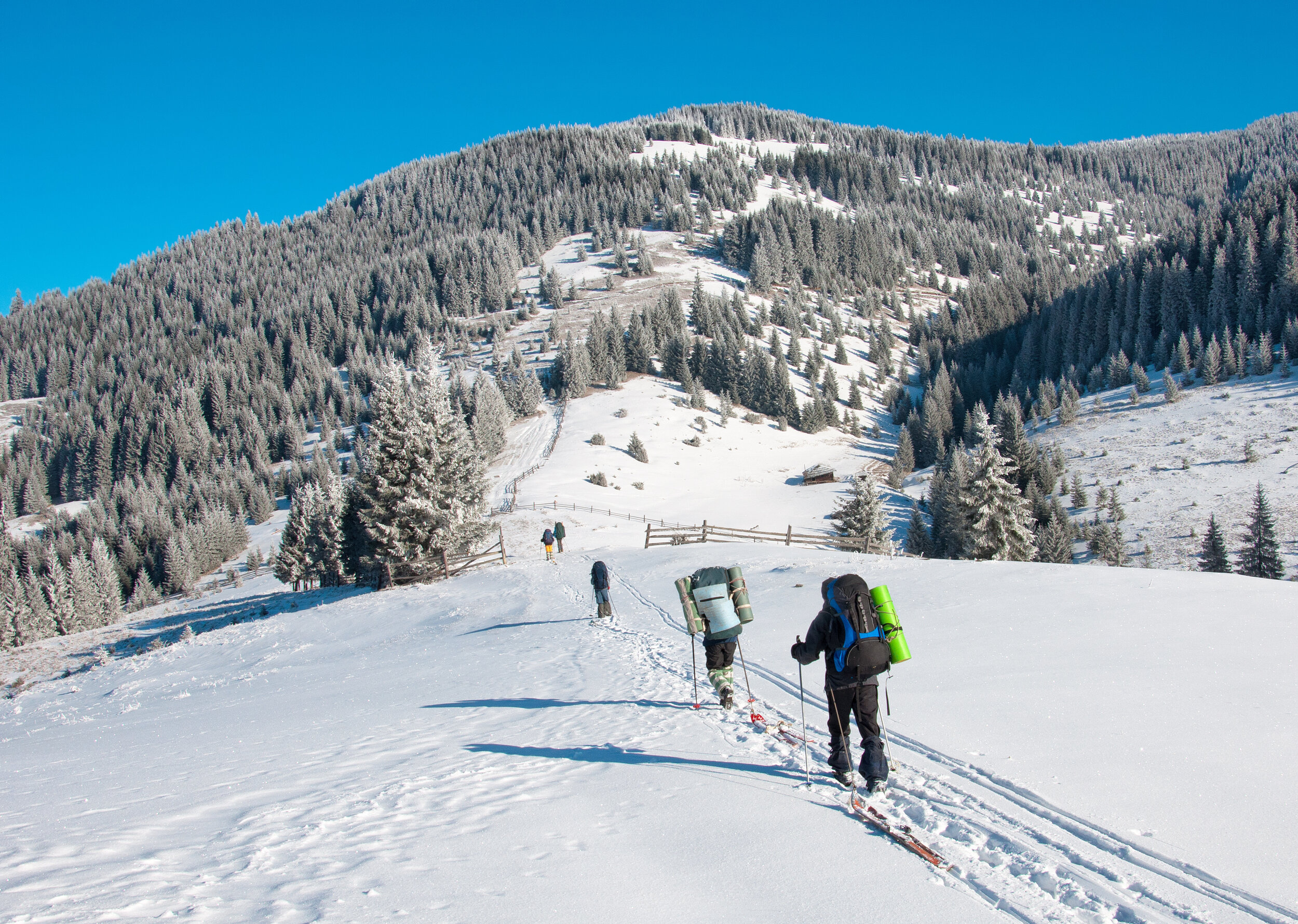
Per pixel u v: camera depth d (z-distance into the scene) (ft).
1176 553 193.77
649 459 329.72
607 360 447.01
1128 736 17.81
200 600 196.34
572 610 67.00
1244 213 468.34
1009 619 35.58
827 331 573.74
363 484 116.06
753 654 34.40
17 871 10.05
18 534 403.54
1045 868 11.28
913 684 25.03
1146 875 10.97
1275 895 10.11
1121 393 358.84
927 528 246.06
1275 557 167.63
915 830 13.38
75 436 495.41
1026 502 138.41
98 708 55.11
